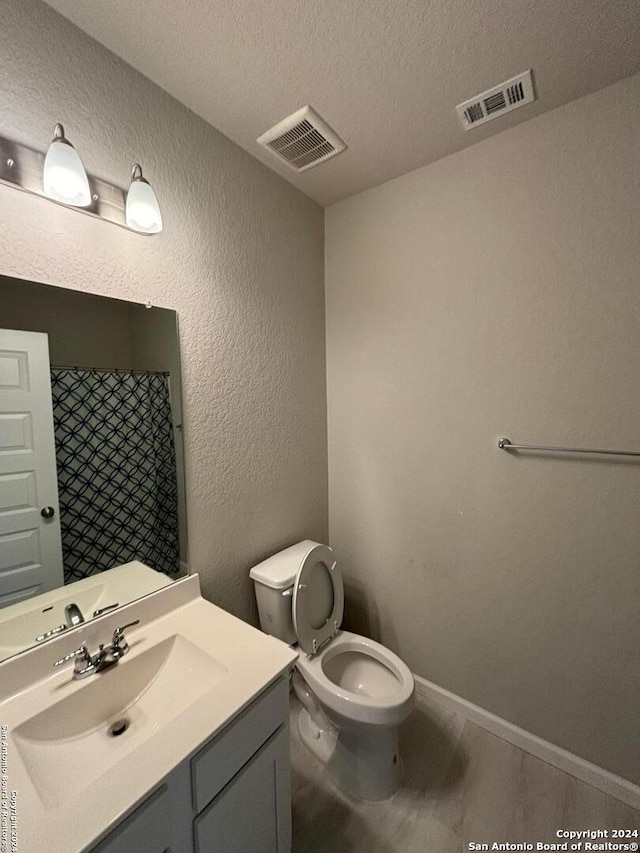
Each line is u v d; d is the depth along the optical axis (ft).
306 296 5.69
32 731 2.56
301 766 4.51
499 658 4.88
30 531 3.00
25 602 2.96
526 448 4.38
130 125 3.41
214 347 4.33
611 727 4.17
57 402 3.11
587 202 3.84
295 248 5.43
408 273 5.14
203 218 4.12
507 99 3.79
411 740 4.87
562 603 4.37
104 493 3.44
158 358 3.78
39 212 2.90
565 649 4.39
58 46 2.92
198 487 4.25
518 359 4.39
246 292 4.69
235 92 3.70
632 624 3.97
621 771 4.14
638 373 3.74
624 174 3.63
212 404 4.34
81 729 2.79
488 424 4.67
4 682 2.73
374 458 5.77
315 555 4.89
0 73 2.63
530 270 4.22
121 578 3.56
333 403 6.18
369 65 3.39
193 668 3.23
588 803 4.09
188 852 2.42
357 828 3.85
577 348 4.03
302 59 3.33
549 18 2.97
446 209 4.74
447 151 4.59
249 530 4.91
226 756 2.60
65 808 1.98
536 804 4.08
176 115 3.79
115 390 3.47
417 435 5.29
